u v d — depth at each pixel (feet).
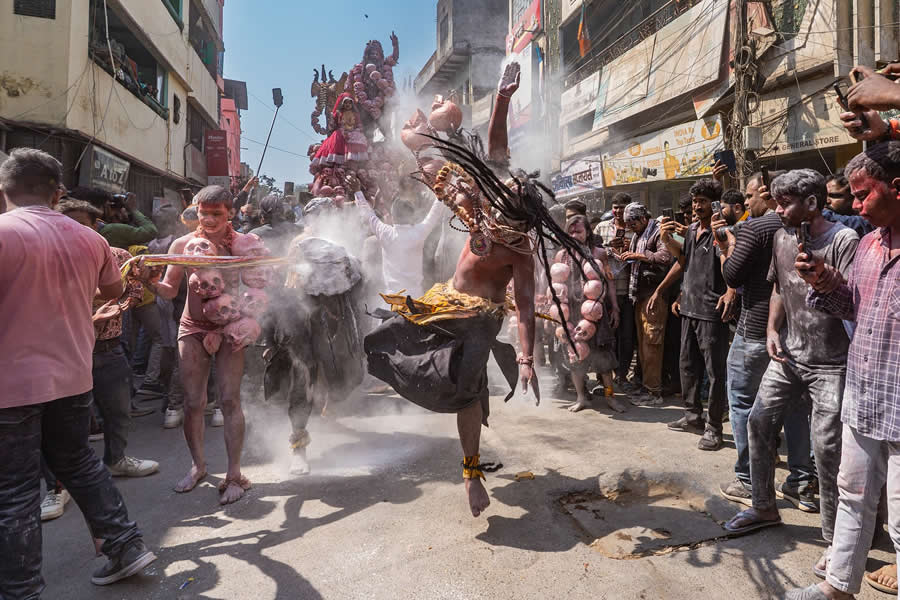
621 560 8.48
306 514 10.17
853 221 9.96
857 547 6.93
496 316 9.65
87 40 42.11
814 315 8.29
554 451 13.07
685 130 39.88
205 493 11.22
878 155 6.20
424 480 11.51
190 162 73.82
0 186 7.64
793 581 7.88
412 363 9.42
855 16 28.89
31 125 38.99
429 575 8.09
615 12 53.67
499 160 10.35
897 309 6.32
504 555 8.60
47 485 10.53
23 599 6.93
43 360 7.18
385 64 22.77
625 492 11.02
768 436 9.15
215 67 91.97
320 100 24.29
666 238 15.12
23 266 7.02
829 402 8.23
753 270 10.42
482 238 9.30
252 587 7.97
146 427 15.81
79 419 7.86
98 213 11.51
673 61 40.68
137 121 52.70
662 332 17.35
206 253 10.78
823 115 30.91
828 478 8.35
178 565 8.62
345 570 8.30
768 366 9.61
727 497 10.67
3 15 38.32
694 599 7.50
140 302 16.85
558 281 16.47
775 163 34.99
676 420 15.62
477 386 9.42
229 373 11.18
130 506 10.73
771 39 33.12
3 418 6.86
